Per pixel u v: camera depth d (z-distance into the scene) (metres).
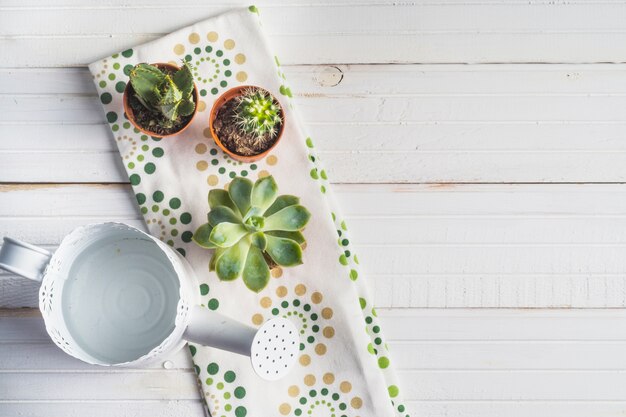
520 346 1.00
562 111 1.02
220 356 0.96
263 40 1.00
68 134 1.01
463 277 1.00
